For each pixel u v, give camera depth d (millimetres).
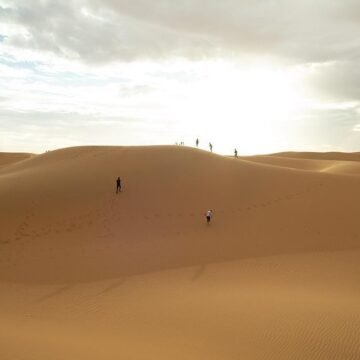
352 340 11688
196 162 37031
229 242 24094
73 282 18781
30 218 27219
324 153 108312
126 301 15781
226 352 10734
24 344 10109
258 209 28672
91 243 24328
